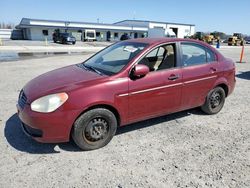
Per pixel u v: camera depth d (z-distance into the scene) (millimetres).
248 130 4598
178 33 78562
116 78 3699
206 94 4938
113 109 3760
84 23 58188
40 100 3326
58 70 4496
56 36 41969
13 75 9078
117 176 3102
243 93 7355
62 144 3836
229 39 50156
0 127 4371
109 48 4934
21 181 2957
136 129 4465
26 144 3811
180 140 4102
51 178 3029
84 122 3488
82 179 3027
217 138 4227
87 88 3463
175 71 4305
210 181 3049
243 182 3047
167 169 3273
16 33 55500
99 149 3732
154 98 4086
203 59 4852
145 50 4047
